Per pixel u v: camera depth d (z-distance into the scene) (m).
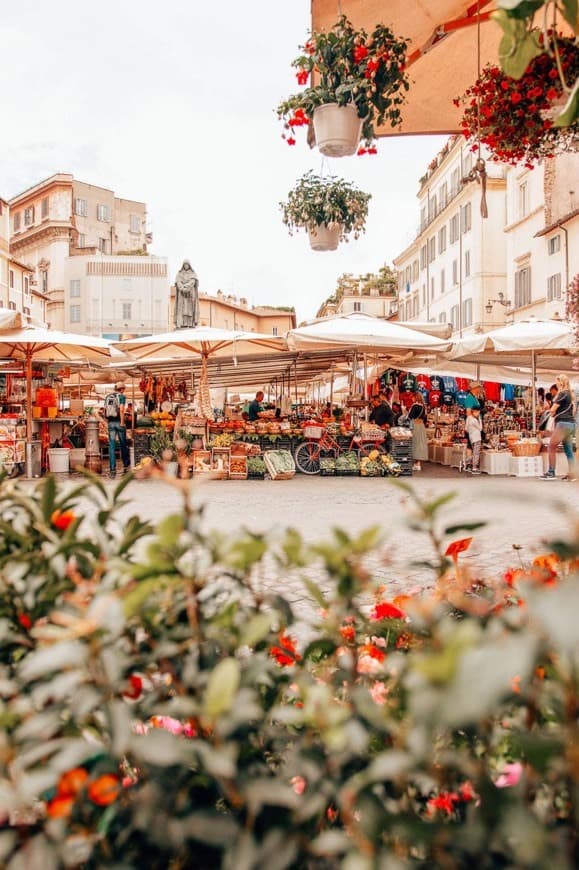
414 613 0.96
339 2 3.77
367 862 0.80
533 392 15.16
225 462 14.01
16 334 13.80
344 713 0.93
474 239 44.59
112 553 1.35
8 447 14.06
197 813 0.94
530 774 0.88
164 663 1.13
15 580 1.25
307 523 7.86
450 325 16.16
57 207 69.62
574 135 3.80
